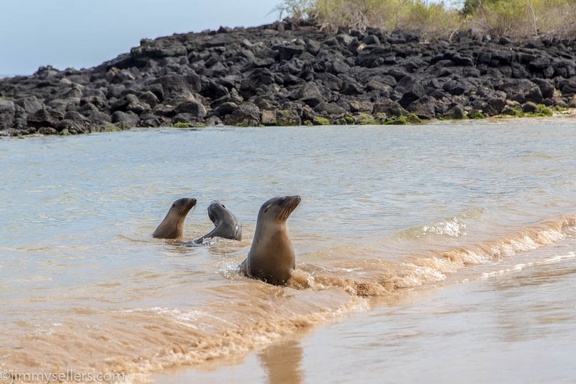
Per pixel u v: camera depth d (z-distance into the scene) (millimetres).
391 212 20281
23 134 51625
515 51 68312
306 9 93062
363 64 69500
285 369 9344
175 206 18266
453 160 31266
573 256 16188
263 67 70438
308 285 13508
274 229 13398
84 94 65875
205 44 84375
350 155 34125
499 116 55031
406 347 9836
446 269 15102
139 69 83750
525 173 26953
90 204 23250
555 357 8859
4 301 12109
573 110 56281
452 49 70312
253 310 11852
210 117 57625
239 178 27750
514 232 17703
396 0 88250
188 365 9727
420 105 56219
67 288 13086
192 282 13477
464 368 8727
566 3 83250
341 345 10219
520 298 12328
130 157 36406
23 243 17516
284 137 44625
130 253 16359
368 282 13742
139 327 10766
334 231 17891
